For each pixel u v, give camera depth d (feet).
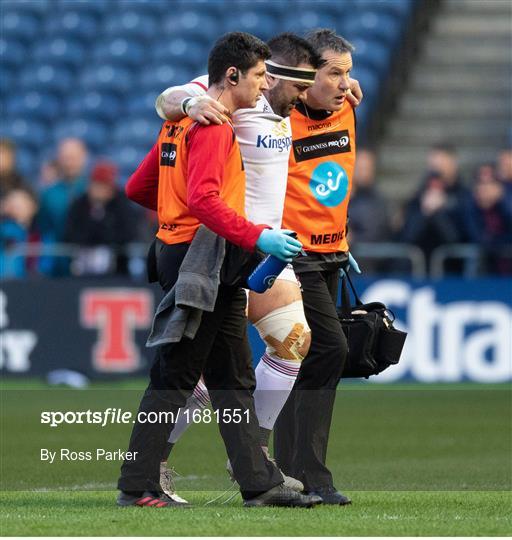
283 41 59.77
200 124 55.26
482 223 144.66
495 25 219.82
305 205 62.69
